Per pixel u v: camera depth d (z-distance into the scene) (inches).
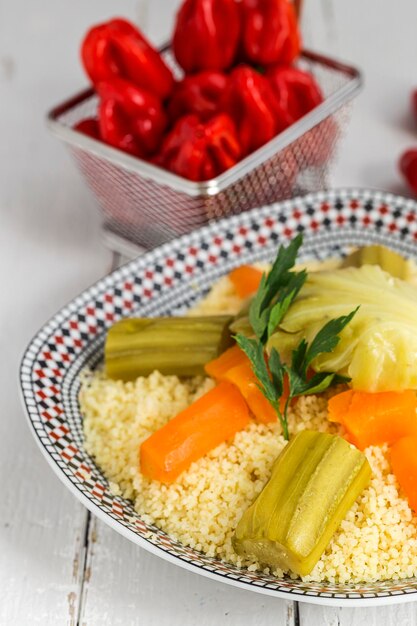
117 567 30.0
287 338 30.4
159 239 36.1
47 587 29.8
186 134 33.9
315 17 42.9
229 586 29.6
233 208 35.2
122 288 33.2
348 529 28.8
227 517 29.2
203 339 31.4
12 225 37.4
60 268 36.4
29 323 35.0
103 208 36.3
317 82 38.1
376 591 27.6
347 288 30.5
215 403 30.2
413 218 34.2
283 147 34.4
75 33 42.8
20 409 33.1
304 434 29.1
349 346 29.8
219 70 36.2
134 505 29.8
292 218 34.4
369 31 42.4
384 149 38.9
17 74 41.6
